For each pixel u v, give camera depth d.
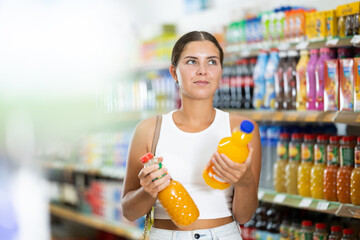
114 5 5.73
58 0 7.08
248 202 1.86
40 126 7.54
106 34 4.93
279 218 2.96
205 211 1.89
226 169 1.66
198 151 1.92
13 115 8.77
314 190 2.58
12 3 8.29
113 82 4.55
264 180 3.01
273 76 2.87
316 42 2.55
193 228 1.88
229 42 3.24
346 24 2.48
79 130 6.59
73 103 6.80
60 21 7.10
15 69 8.46
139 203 1.88
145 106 4.11
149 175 1.72
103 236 5.21
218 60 1.91
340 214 2.38
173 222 1.89
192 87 1.87
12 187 8.04
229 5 3.94
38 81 7.70
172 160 1.92
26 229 6.20
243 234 3.11
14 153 8.77
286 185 2.76
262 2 3.57
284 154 2.81
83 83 6.56
